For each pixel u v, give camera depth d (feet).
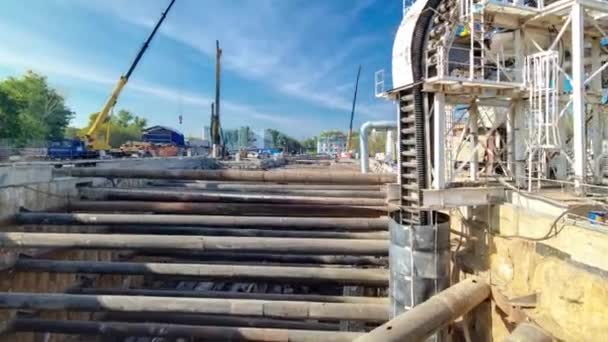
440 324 22.40
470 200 29.63
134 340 35.91
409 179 30.89
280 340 26.71
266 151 247.70
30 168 35.29
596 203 23.00
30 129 178.70
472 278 28.35
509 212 27.91
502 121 39.40
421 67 30.14
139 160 60.18
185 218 36.04
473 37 29.94
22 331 28.76
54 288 35.09
